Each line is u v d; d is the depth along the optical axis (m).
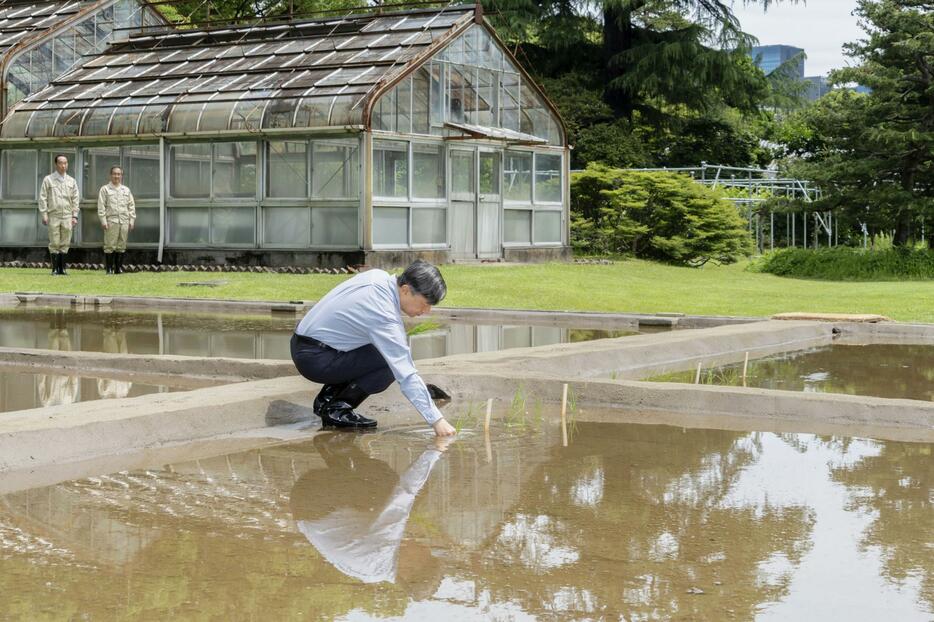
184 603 2.64
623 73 35.31
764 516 3.52
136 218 20.61
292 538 3.24
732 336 8.90
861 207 23.86
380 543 3.19
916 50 22.00
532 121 22.50
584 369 7.21
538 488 3.93
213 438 5.00
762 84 35.00
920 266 22.69
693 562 3.00
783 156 46.56
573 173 26.30
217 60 21.33
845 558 3.05
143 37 23.27
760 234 32.12
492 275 16.84
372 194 18.42
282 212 19.12
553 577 2.86
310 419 5.49
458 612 2.59
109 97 20.98
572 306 13.62
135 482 4.04
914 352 8.68
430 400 5.07
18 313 12.39
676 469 4.27
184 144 19.98
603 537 3.26
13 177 21.70
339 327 5.18
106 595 2.70
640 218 25.83
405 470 4.26
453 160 20.47
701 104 35.62
